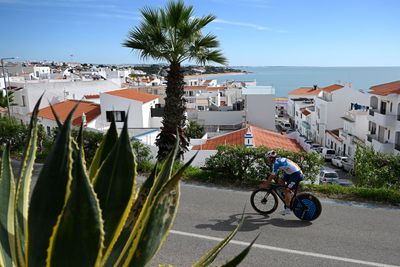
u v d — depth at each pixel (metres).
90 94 48.94
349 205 8.11
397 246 6.15
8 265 2.03
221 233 6.72
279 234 6.65
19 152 13.88
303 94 73.25
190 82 93.94
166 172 2.37
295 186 7.30
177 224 7.10
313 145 48.59
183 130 12.11
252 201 7.71
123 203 2.06
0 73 71.38
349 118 43.19
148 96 38.53
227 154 9.94
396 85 35.22
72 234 1.63
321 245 6.20
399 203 8.22
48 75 60.06
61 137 1.84
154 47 11.50
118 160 2.07
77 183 1.61
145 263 2.02
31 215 1.82
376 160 9.18
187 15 11.21
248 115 39.78
